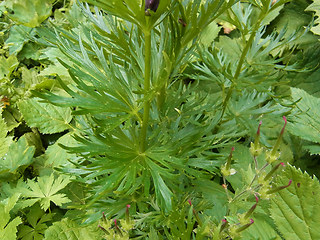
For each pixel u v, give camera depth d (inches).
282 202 9.0
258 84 12.7
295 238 9.1
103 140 9.1
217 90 19.4
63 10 24.0
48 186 14.5
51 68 18.9
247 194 9.8
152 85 9.4
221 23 22.9
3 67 19.7
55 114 16.9
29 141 18.0
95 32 10.9
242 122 13.6
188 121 11.0
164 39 9.9
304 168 16.7
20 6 20.7
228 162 9.2
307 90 19.4
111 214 10.7
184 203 11.8
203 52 14.4
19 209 14.5
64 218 13.5
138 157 9.6
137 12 7.3
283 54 20.9
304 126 14.8
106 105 8.6
